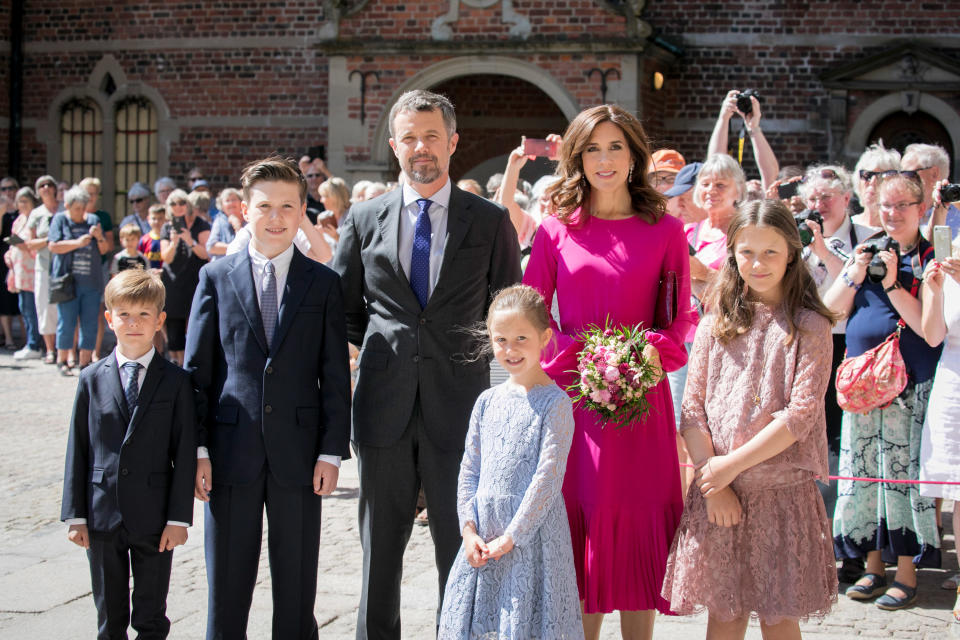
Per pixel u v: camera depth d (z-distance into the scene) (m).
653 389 3.79
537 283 3.97
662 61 13.69
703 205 5.55
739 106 6.36
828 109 13.70
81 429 3.99
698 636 4.41
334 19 13.38
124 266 10.76
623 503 3.70
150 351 4.00
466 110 15.14
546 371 3.83
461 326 3.97
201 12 15.45
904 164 5.78
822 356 3.48
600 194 3.95
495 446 3.45
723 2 13.91
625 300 3.84
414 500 3.98
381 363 3.94
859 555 4.93
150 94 15.67
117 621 3.99
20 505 6.42
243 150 15.44
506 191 5.16
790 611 3.45
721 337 3.61
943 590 5.01
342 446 3.87
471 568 3.42
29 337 12.52
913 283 4.85
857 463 4.91
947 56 13.21
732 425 3.54
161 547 3.91
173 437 3.93
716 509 3.50
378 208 4.07
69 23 15.95
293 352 3.87
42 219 12.06
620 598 3.68
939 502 5.23
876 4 13.57
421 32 13.22
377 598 3.92
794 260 3.55
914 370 4.84
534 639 3.31
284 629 3.83
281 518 3.83
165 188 12.39
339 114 13.52
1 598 4.84
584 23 12.80
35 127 16.19
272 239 3.91
